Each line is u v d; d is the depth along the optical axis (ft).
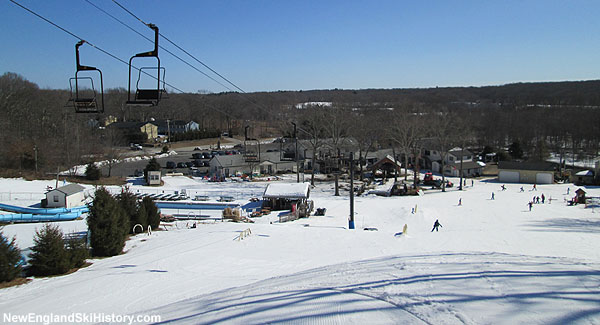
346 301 30.89
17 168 204.13
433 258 52.16
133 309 39.91
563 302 27.96
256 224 112.57
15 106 265.75
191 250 72.59
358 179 244.42
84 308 41.39
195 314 33.09
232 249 72.84
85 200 153.79
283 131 296.92
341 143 257.55
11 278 59.77
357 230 99.45
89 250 76.64
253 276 51.93
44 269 62.69
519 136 378.32
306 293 34.91
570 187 222.69
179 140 396.37
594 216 138.72
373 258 59.16
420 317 26.09
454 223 126.72
